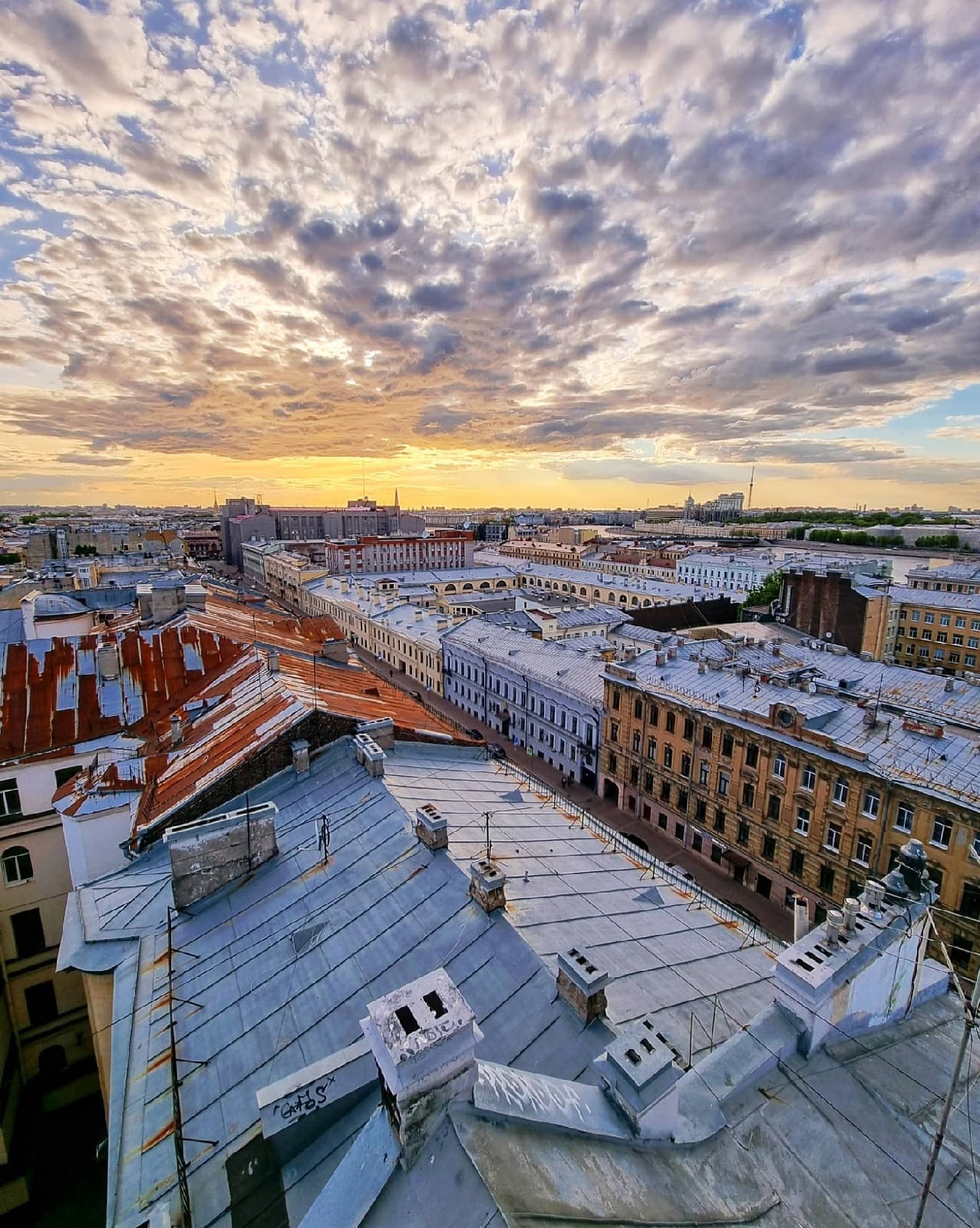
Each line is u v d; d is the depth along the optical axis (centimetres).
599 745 5756
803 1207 872
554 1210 643
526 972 1422
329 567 17575
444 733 3120
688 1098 1008
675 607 11006
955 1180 955
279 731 2445
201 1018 1483
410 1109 663
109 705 3197
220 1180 1111
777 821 4106
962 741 3556
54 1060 2883
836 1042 1181
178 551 17762
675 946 1705
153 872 2047
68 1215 2475
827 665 5566
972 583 11719
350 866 1872
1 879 2753
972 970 3142
